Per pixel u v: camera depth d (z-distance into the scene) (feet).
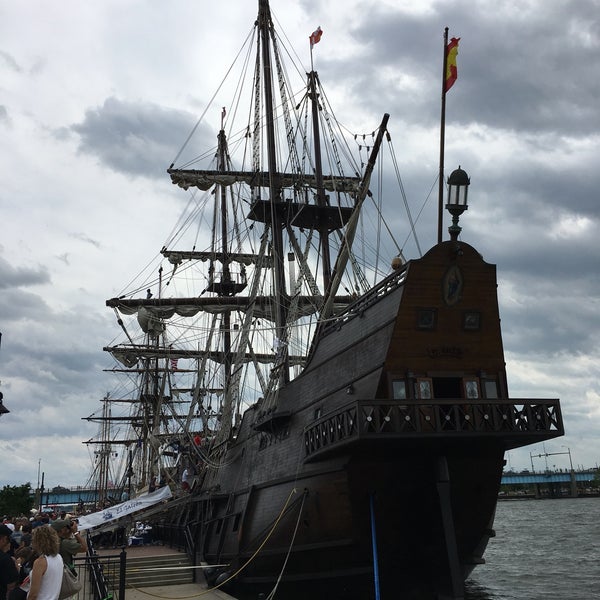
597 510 407.85
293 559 89.30
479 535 83.61
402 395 76.95
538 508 495.41
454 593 72.90
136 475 294.66
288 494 92.84
